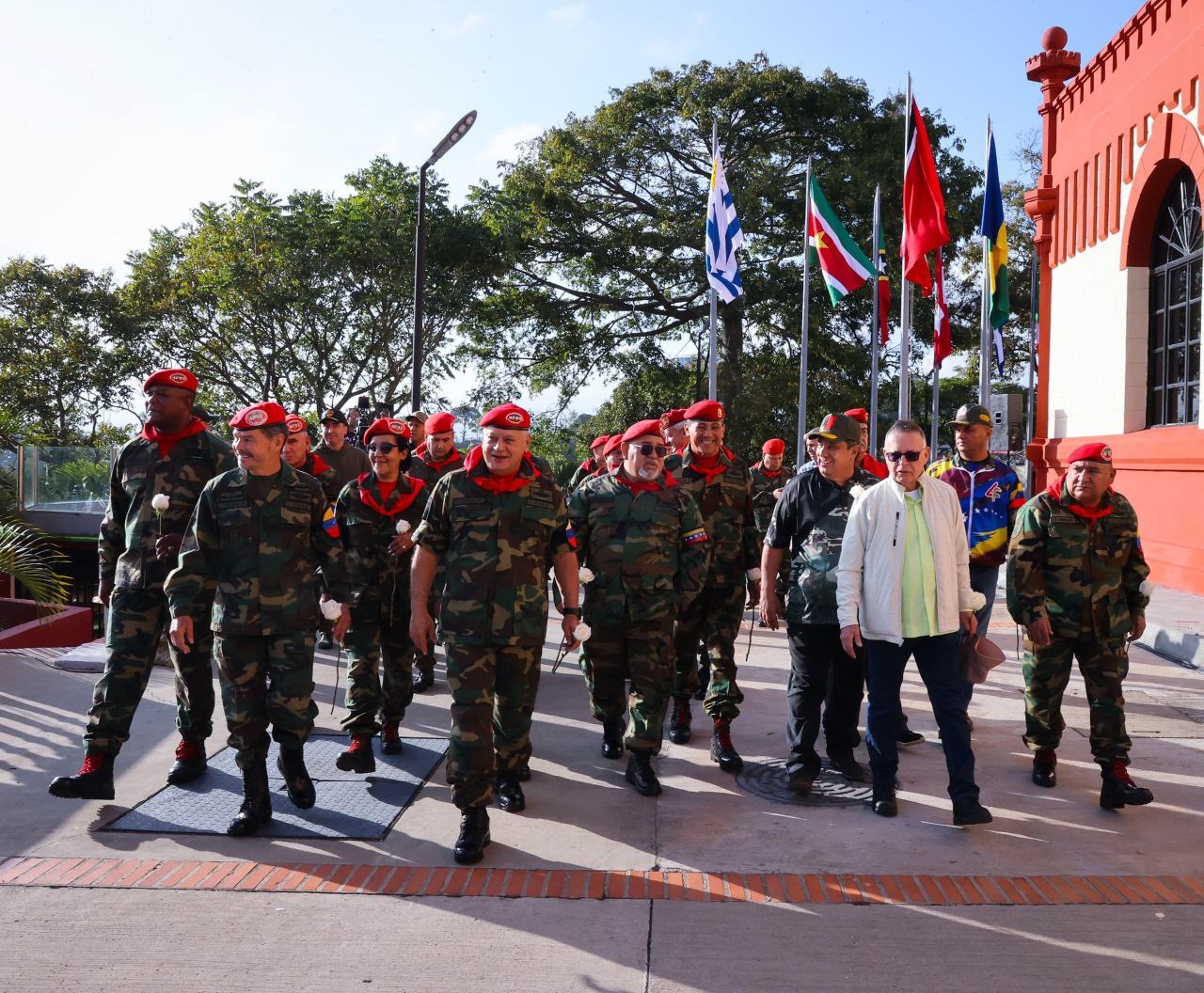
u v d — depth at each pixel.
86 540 16.61
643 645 5.27
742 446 33.16
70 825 4.69
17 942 3.58
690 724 6.39
